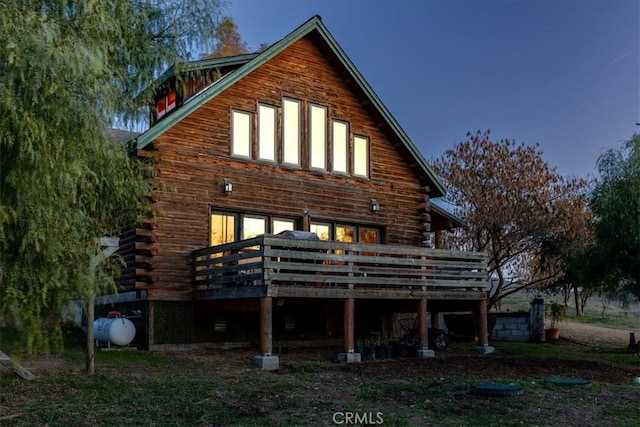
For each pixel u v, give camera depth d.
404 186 16.94
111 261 7.27
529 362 12.17
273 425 6.44
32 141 5.12
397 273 13.06
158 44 8.83
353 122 16.22
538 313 19.20
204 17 9.31
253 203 14.23
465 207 21.06
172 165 13.14
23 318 5.35
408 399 7.91
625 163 14.66
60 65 5.18
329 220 15.49
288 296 11.20
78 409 6.87
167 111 15.01
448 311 15.34
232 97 14.20
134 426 6.29
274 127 14.83
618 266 15.30
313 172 15.27
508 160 20.77
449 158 21.56
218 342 13.62
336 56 15.59
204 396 7.73
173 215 13.09
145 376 9.07
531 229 19.95
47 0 5.81
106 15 6.12
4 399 7.21
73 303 5.78
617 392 8.88
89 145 5.69
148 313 12.71
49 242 5.40
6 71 5.09
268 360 10.52
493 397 8.14
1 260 5.25
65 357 10.66
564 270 19.83
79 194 6.33
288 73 15.20
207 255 12.95
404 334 17.02
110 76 6.31
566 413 7.32
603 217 14.81
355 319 16.20
